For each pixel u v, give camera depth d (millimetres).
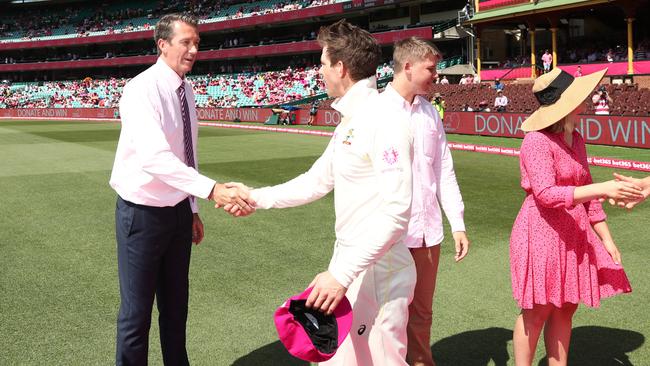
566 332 3324
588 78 3055
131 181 3322
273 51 50844
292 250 6922
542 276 3107
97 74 65500
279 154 18016
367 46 2717
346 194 2664
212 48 58250
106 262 6539
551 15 30734
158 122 3289
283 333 2420
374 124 2535
